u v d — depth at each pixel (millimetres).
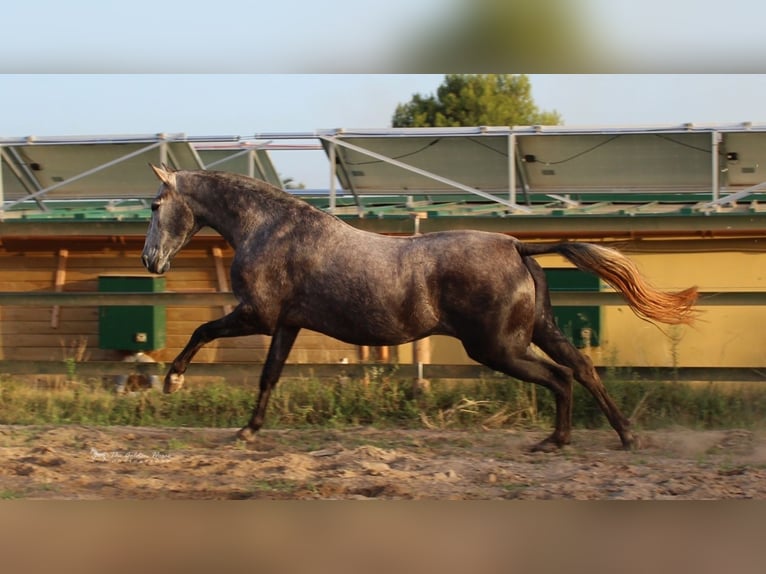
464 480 6027
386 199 12758
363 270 6746
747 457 6734
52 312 10891
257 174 12797
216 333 7129
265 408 7371
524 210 10641
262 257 6980
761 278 9781
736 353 9820
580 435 7625
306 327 7051
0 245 10977
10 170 11914
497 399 8406
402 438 7566
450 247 6715
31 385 10117
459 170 11367
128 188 11805
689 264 9891
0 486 5859
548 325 6930
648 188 11219
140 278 10609
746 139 10438
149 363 8750
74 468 6371
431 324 6750
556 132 10609
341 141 10930
